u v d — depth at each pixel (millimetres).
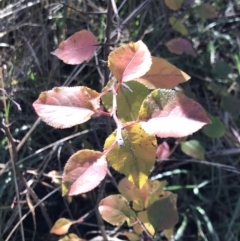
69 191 259
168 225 359
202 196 537
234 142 570
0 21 510
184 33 479
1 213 484
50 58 537
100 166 262
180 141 478
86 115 261
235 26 646
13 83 512
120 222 370
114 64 266
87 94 264
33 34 513
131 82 294
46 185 491
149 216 359
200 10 469
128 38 539
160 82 298
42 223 521
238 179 558
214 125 481
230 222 521
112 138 264
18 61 517
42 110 260
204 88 603
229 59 625
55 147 496
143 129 250
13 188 496
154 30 573
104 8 545
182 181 560
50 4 512
